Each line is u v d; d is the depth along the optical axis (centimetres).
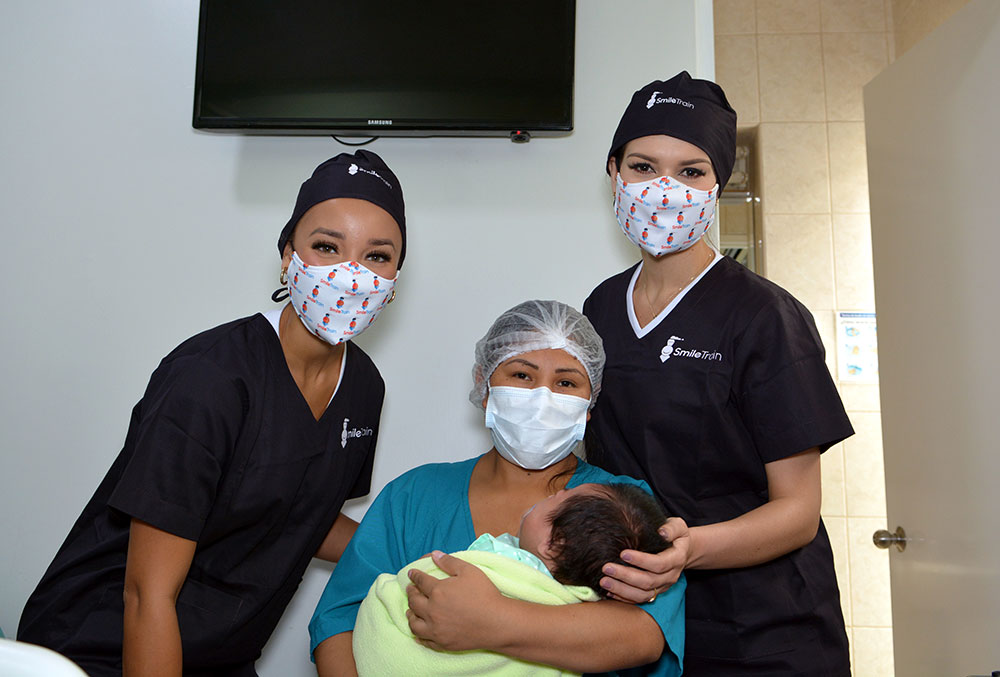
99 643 128
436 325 195
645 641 111
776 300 139
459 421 193
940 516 198
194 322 197
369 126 188
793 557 140
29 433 196
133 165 202
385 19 190
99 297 199
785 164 314
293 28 190
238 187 200
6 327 199
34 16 207
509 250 196
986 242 181
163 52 205
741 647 136
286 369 137
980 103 184
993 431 177
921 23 291
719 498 143
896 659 220
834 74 317
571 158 197
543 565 116
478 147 199
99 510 138
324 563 188
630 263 195
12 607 191
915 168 212
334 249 132
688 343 141
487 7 189
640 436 142
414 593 106
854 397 307
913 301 212
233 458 129
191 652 133
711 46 200
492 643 102
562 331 132
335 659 121
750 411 136
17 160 203
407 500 137
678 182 138
